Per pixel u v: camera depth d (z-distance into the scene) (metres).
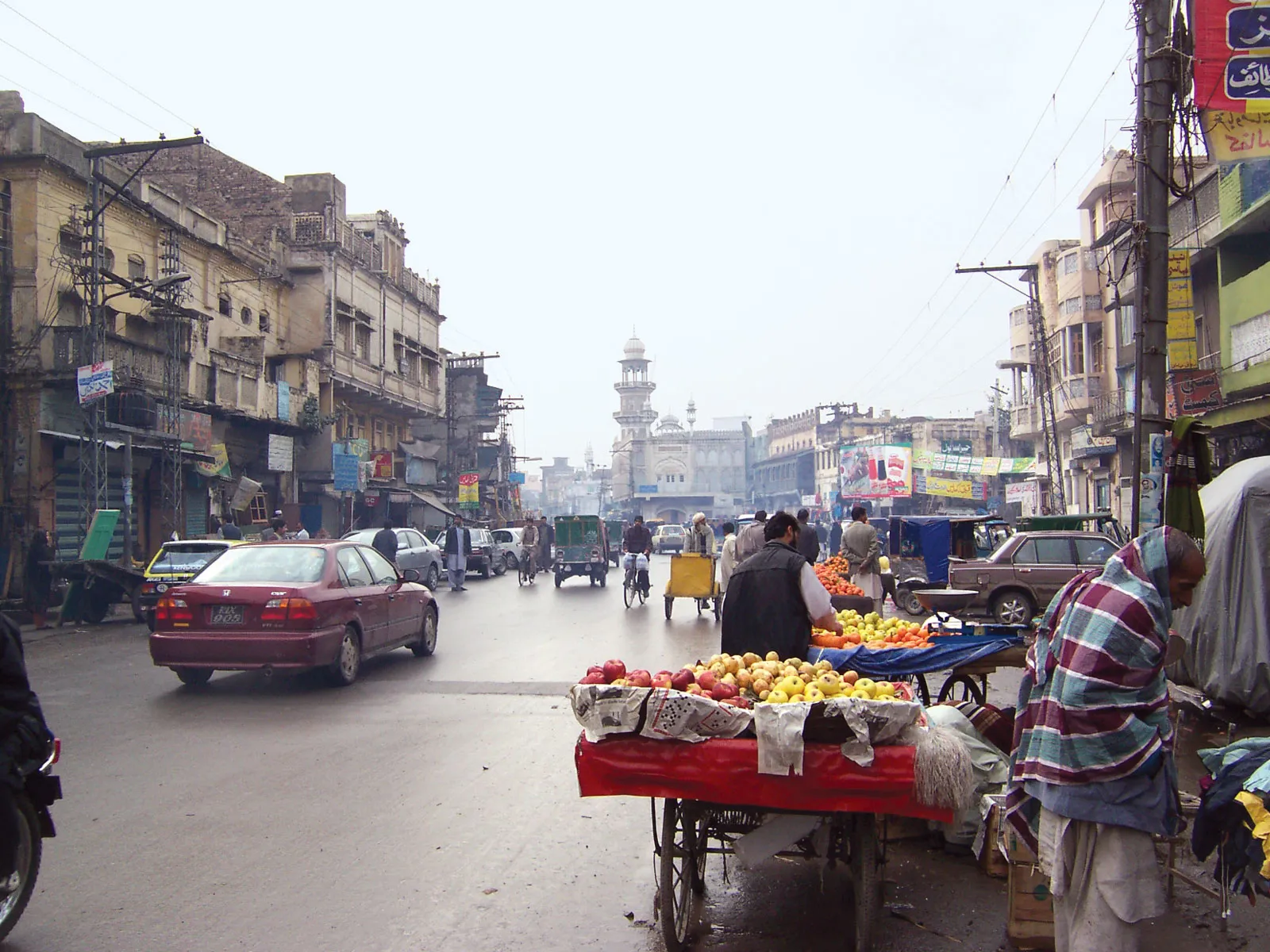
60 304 23.62
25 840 4.45
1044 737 3.49
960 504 57.56
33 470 22.58
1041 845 3.54
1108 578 3.51
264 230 40.31
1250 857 3.82
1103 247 34.44
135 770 7.41
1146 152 9.52
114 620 19.75
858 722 4.13
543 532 36.44
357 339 42.34
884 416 83.75
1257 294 19.30
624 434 127.69
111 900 4.89
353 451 40.59
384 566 12.85
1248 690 8.88
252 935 4.49
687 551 19.30
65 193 23.91
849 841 4.54
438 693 10.65
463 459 63.22
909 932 4.62
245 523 32.84
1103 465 36.38
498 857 5.57
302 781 7.11
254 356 33.31
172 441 25.44
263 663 10.38
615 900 4.96
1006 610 18.05
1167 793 3.40
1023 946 4.43
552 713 9.57
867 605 10.83
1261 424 18.67
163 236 28.38
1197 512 4.97
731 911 4.91
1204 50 9.59
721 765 4.24
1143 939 4.50
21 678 4.45
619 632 16.23
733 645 5.65
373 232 45.84
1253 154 10.92
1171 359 22.61
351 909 4.80
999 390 60.88
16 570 22.09
